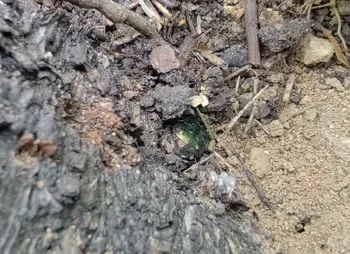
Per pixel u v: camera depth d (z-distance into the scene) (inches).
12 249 2.7
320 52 4.6
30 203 2.8
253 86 4.5
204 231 3.4
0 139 2.8
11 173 2.8
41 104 3.0
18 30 3.3
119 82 4.1
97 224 3.0
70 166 3.0
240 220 3.9
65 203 2.9
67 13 3.9
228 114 4.5
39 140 2.9
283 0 4.6
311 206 4.0
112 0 4.5
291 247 3.8
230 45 4.6
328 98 4.5
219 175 4.0
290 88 4.6
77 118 3.3
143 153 3.7
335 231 3.9
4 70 3.0
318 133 4.3
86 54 3.8
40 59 3.3
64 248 2.9
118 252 3.0
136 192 3.3
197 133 4.2
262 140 4.4
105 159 3.3
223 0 4.7
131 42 4.4
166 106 4.1
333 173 4.1
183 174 4.0
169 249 3.2
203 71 4.5
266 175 4.2
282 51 4.6
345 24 4.7
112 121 3.4
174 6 4.6
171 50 4.4
